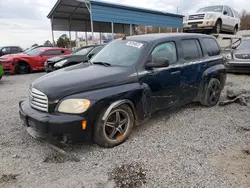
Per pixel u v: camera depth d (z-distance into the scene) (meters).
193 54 4.86
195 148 3.38
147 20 16.59
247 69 9.48
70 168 2.93
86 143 3.55
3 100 6.54
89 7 13.09
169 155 3.20
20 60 12.42
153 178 2.68
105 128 3.38
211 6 14.45
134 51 4.05
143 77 3.78
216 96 5.54
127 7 14.84
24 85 9.09
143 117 3.82
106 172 2.83
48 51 13.41
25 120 3.35
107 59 4.25
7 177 2.75
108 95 3.29
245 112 5.01
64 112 3.06
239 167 2.88
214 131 4.01
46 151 3.37
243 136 3.80
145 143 3.57
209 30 13.27
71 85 3.18
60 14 17.34
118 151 3.33
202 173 2.76
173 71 4.27
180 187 2.52
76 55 9.74
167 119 4.61
